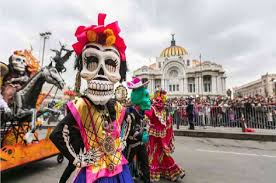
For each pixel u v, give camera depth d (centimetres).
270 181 444
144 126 367
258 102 1220
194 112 1329
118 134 190
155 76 8025
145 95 366
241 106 1227
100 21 191
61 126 173
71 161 171
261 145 848
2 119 480
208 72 7469
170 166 441
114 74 183
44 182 450
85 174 174
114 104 198
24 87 521
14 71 565
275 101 1288
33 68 624
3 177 481
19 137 543
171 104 1409
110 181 175
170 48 8781
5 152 423
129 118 208
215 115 1298
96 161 175
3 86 543
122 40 191
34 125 519
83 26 189
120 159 187
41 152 510
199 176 474
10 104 531
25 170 534
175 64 7812
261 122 1166
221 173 495
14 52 568
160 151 447
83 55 181
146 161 363
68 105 176
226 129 1179
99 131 179
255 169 525
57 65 580
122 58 195
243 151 734
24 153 464
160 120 431
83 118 176
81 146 181
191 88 7862
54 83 568
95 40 180
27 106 520
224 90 7894
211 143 892
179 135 1130
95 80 174
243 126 1078
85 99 181
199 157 646
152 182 430
